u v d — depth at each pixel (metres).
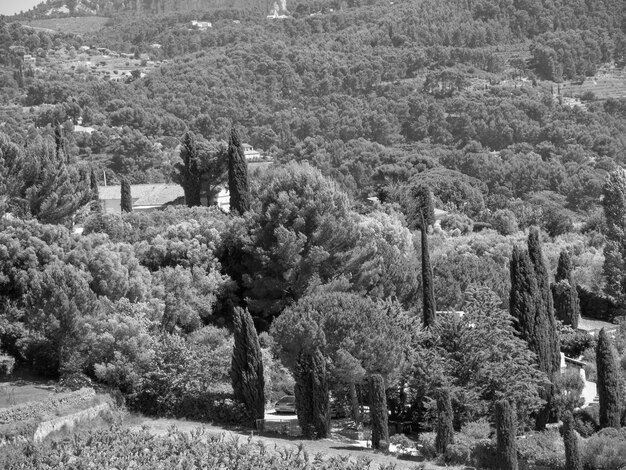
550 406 79.94
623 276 114.56
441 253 118.81
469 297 84.94
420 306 96.38
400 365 76.88
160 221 112.94
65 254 88.81
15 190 103.44
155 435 67.81
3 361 79.88
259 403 77.12
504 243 130.00
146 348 79.38
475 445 69.31
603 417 76.19
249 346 77.12
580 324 108.56
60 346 79.75
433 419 76.88
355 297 80.56
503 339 79.19
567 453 65.88
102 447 64.44
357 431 77.06
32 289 81.12
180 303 89.25
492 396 77.69
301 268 93.75
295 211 95.25
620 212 117.38
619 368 83.69
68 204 106.06
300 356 75.75
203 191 136.50
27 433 65.75
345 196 98.12
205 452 64.62
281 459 64.44
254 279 94.94
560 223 166.25
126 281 86.44
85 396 73.12
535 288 82.19
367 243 97.88
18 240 88.75
